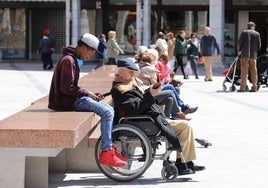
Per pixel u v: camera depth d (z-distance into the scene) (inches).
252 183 742.5
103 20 3326.8
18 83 2068.2
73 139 610.9
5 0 3346.5
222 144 999.0
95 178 761.6
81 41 727.1
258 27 3292.3
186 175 778.8
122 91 738.2
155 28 3280.0
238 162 861.8
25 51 3412.9
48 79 2246.6
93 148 794.2
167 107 944.9
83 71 2662.4
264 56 1935.3
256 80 1865.2
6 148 633.0
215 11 3034.0
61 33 3378.4
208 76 2276.1
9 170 637.3
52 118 678.5
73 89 721.0
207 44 2256.4
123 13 3319.4
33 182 694.5
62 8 3351.4
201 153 924.0
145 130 737.6
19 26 3395.7
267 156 904.9
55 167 797.2
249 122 1246.3
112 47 2389.3
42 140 610.9
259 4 3243.1
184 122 749.3
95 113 718.5
